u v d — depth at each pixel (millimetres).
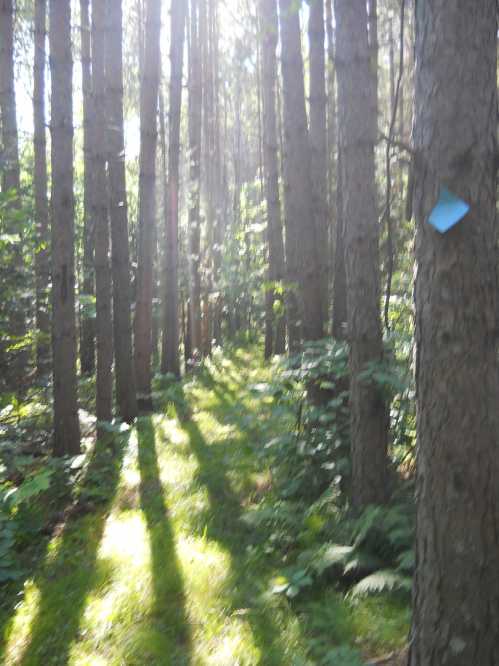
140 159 10070
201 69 16391
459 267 2508
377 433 4727
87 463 7086
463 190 2496
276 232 12531
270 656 3541
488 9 2514
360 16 4602
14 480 6453
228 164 26734
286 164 6578
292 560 4637
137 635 3777
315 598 4125
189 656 3615
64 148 7004
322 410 5449
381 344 4773
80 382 11719
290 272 6871
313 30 7840
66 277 7148
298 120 6512
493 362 2537
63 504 6164
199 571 4500
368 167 4676
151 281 10219
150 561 4695
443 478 2578
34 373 10047
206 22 18078
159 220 19406
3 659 3740
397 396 5070
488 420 2531
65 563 4871
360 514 4734
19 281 7965
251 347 19125
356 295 4738
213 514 5551
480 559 2543
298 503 5371
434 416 2590
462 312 2512
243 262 16562
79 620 4023
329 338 6059
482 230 2512
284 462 5984
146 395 10055
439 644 2613
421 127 2605
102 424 7547
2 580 4633
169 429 8578
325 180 7785
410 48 12148
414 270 2723
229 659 3543
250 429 7715
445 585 2594
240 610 4012
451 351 2527
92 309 9719
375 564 4203
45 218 10680
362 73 4609
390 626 3654
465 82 2492
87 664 3602
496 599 2561
